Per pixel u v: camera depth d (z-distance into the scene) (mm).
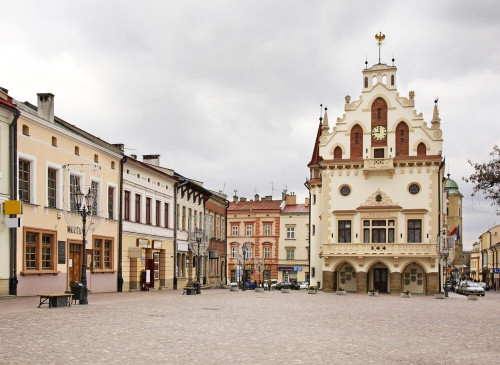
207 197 64562
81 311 21922
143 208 46781
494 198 29859
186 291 43875
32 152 31266
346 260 59219
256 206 95812
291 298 40250
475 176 29609
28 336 14414
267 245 93188
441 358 13008
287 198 97062
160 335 15422
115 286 41312
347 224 60094
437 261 57250
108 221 40438
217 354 12562
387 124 60312
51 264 33031
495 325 21719
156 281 50031
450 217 148000
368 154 60344
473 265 176500
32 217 31078
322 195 61219
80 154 36594
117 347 13109
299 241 92125
